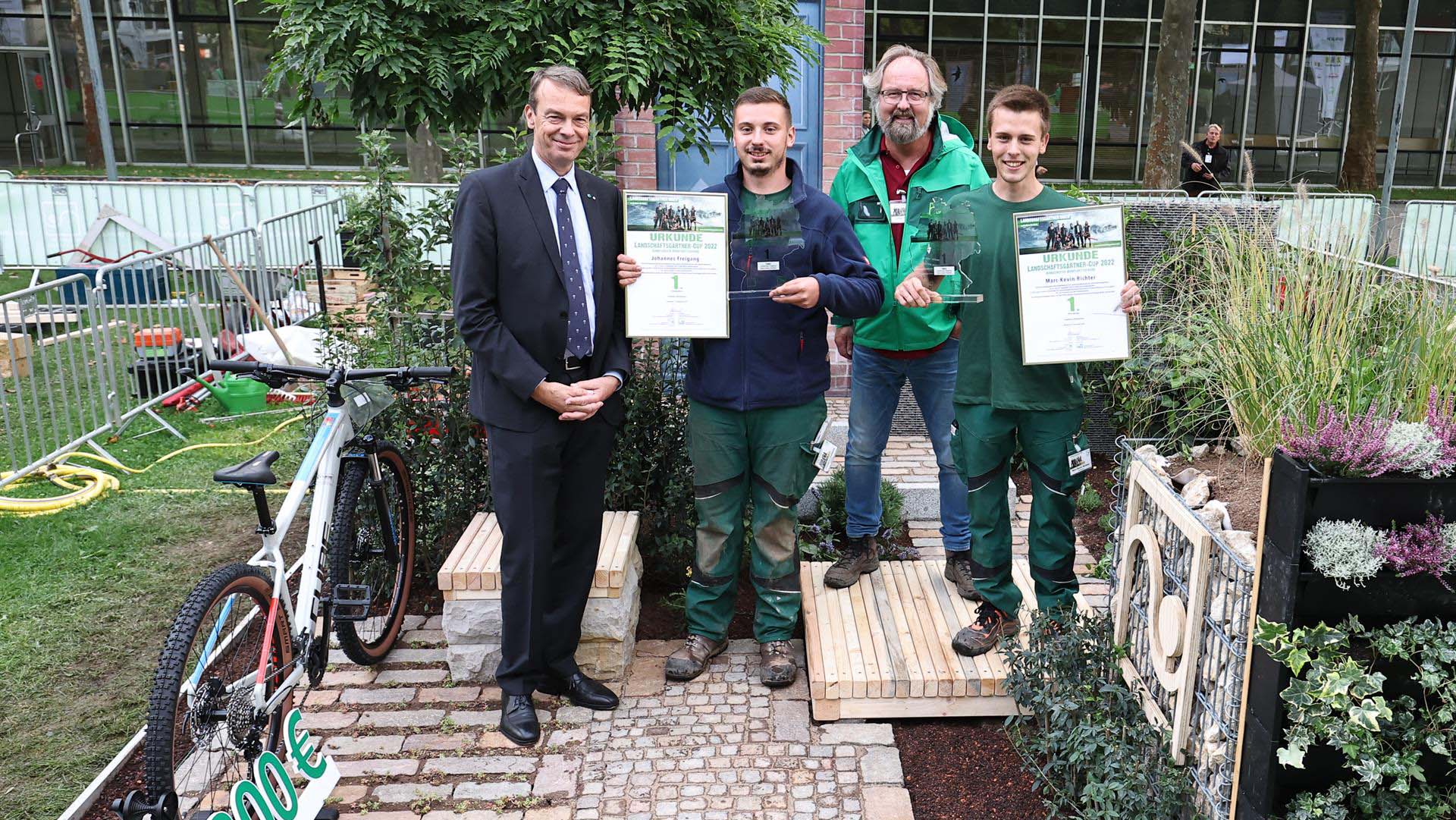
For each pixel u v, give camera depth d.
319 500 3.25
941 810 2.99
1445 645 2.15
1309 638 2.13
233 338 7.86
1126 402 5.25
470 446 4.31
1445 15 21.16
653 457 4.32
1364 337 2.89
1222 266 4.02
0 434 6.43
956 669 3.38
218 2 19.48
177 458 6.34
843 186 3.92
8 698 3.64
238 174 19.91
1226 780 2.40
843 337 4.11
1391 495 2.11
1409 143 21.95
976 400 3.21
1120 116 21.14
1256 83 21.11
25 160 20.56
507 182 3.10
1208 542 2.46
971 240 3.08
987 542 3.39
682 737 3.34
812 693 3.37
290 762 2.96
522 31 3.87
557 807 3.01
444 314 4.38
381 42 3.80
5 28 19.69
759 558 3.59
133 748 3.31
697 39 4.07
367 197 4.59
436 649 3.92
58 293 9.26
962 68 20.78
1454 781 2.28
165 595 4.46
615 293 3.31
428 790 3.09
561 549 3.38
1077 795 2.90
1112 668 3.08
